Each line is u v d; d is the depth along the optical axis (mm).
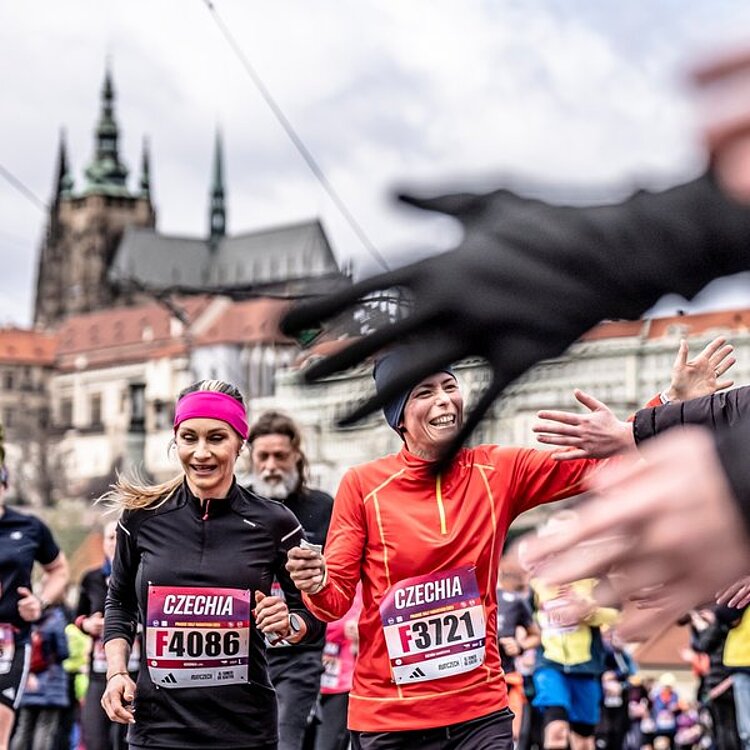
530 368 909
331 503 8234
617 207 898
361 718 5684
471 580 5559
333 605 5523
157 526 5977
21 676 8305
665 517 872
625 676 15000
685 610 891
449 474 1012
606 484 916
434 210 933
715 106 783
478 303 909
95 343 150000
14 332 155125
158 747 5891
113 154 181750
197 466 5930
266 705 5977
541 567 951
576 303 898
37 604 8305
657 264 877
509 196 927
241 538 5941
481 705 5586
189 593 5898
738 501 860
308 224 156125
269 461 8094
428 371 923
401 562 5582
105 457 147000
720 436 891
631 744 21672
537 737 12875
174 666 5863
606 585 914
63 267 178875
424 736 5582
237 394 6039
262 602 5547
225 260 157875
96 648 9531
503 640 10719
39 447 143500
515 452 5602
